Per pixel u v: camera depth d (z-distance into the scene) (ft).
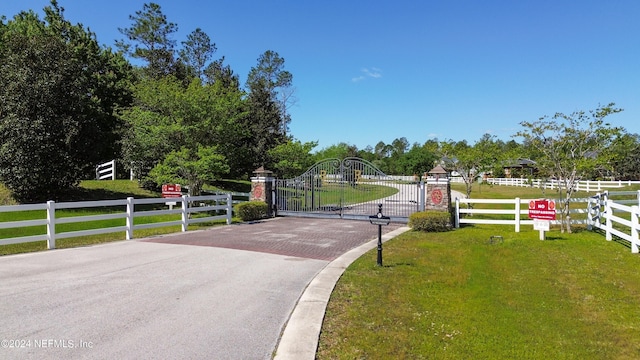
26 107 52.70
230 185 107.76
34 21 69.21
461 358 14.67
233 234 41.01
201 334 15.25
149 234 40.93
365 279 23.58
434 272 25.85
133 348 13.84
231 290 20.98
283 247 33.78
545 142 43.09
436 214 43.57
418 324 17.46
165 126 68.54
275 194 60.64
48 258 28.37
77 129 56.44
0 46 61.41
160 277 23.31
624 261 29.68
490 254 31.63
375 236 40.16
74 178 60.13
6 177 52.39
